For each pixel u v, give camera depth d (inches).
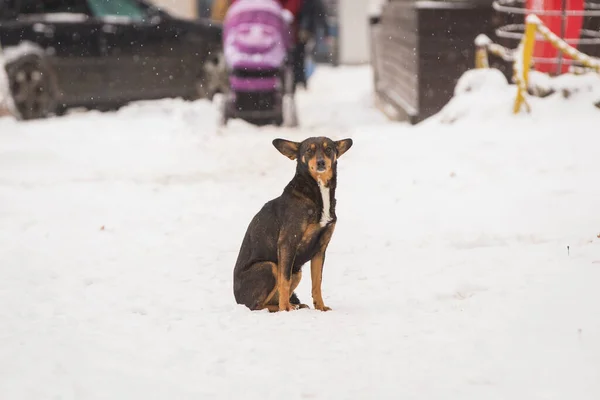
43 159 734.5
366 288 391.9
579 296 336.5
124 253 469.1
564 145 664.4
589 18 865.5
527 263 399.5
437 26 880.3
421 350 291.7
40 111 971.9
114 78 1019.3
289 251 346.9
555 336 294.7
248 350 299.1
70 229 519.8
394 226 503.5
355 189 594.6
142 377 278.2
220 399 258.1
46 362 292.8
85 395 263.3
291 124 899.4
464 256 426.6
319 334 313.6
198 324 333.1
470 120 781.9
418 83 887.1
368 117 1026.1
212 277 421.4
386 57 1084.5
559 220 485.1
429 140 735.7
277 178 649.0
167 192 610.9
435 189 578.2
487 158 647.8
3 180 659.4
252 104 895.7
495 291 356.8
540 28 774.5
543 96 786.8
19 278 422.0
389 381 266.4
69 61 987.3
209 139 819.4
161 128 888.9
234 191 610.2
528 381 259.6
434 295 368.8
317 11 1127.0
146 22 1040.8
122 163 724.0
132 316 354.0
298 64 1143.0
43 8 984.9
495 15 885.8
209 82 1095.0
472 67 888.9
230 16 910.4
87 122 937.5
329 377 271.7
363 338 307.9
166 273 428.8
